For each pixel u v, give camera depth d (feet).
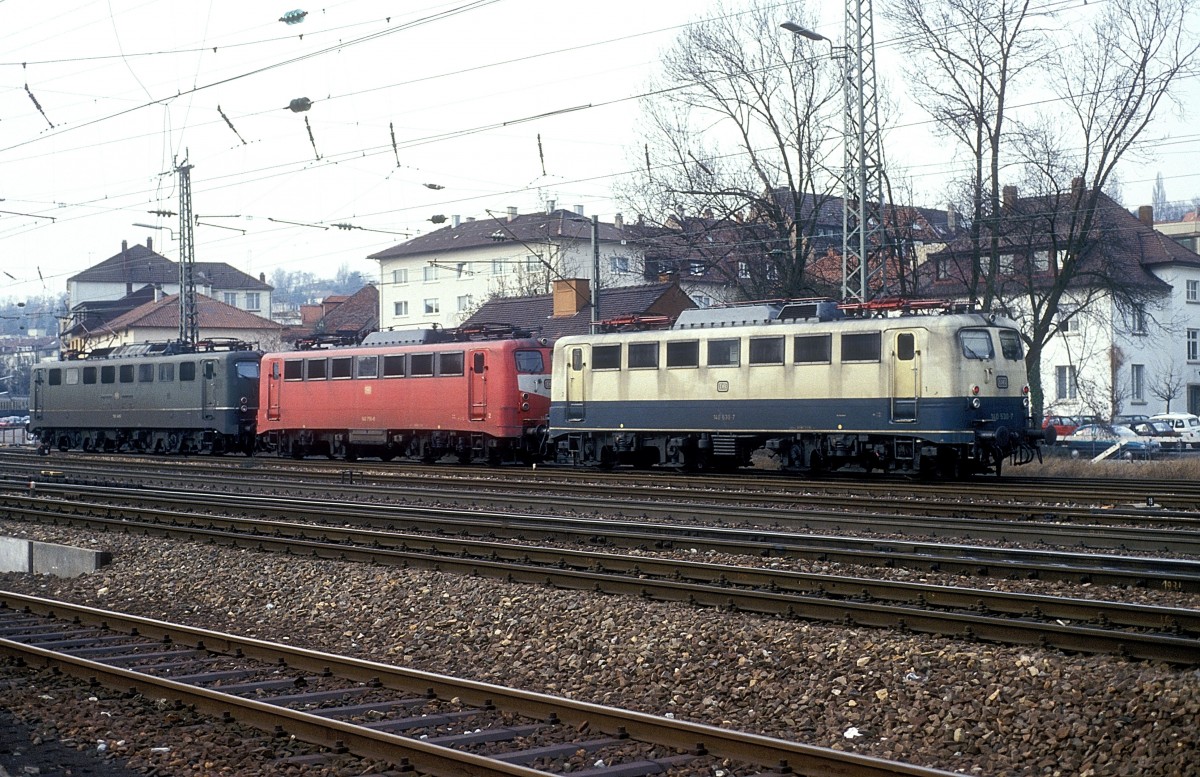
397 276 294.05
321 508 71.51
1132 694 28.96
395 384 119.65
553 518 63.77
